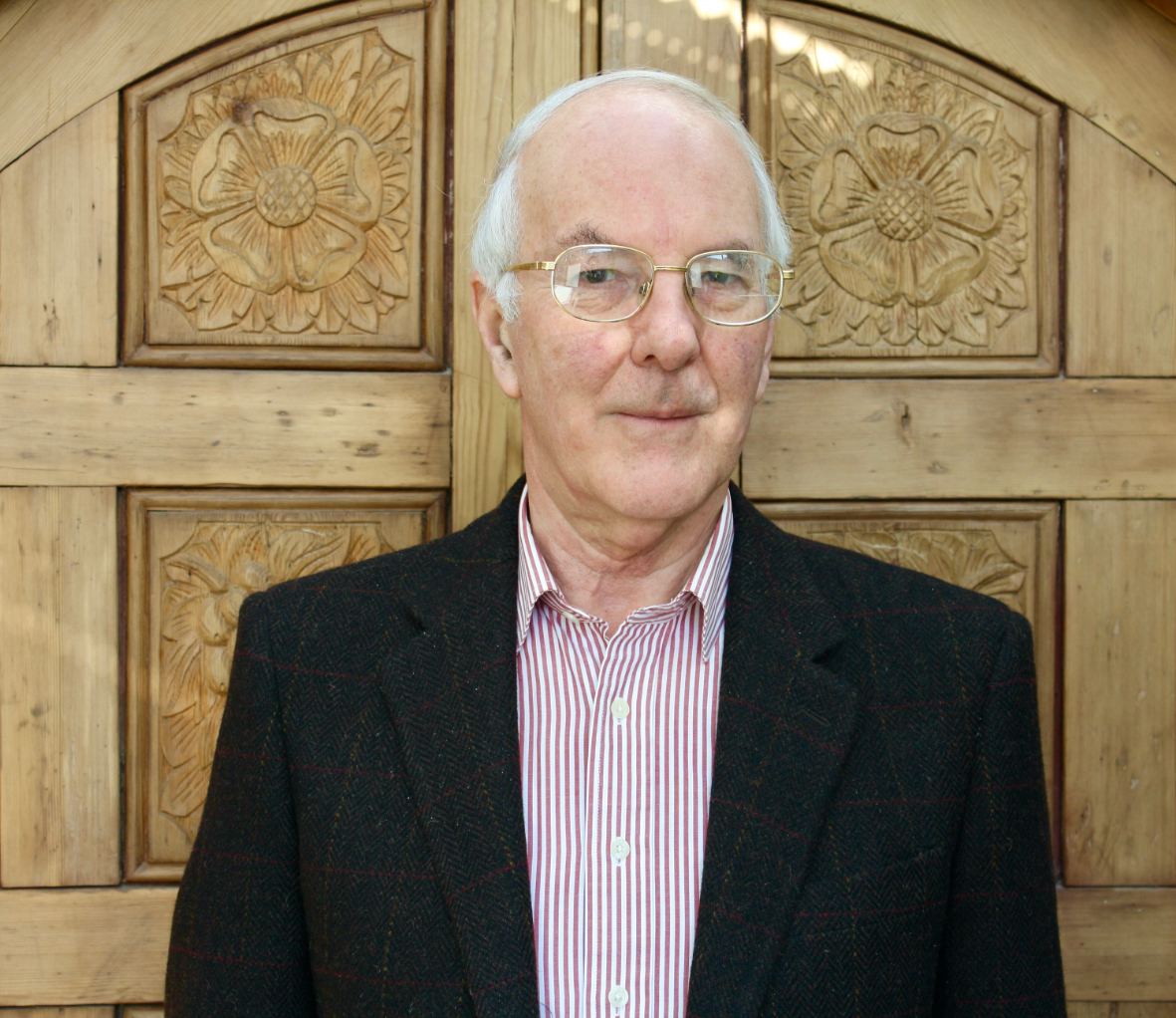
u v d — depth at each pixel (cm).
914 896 85
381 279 133
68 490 130
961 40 134
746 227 90
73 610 130
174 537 132
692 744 91
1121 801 134
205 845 95
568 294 87
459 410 133
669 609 93
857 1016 82
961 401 135
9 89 128
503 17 132
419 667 92
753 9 133
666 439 87
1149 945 134
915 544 135
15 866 130
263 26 131
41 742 130
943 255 135
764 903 81
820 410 135
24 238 128
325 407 133
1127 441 134
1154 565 134
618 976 85
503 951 80
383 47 132
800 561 100
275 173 132
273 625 97
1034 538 135
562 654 95
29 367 129
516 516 104
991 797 91
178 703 132
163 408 131
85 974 130
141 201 130
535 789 90
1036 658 135
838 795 87
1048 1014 90
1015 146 134
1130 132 134
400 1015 83
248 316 132
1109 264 134
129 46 129
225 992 89
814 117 134
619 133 87
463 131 132
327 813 89
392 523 134
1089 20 134
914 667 93
